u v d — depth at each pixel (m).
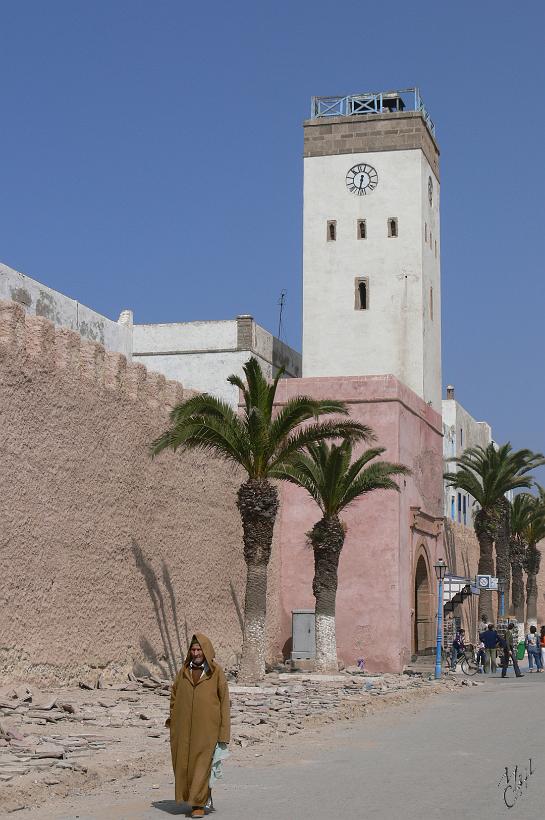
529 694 27.28
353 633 35.78
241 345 45.31
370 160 49.66
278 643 36.28
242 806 10.56
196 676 10.34
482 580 44.94
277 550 36.59
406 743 15.99
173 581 28.55
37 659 21.83
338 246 49.53
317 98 50.84
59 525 22.86
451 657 38.16
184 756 10.20
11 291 30.50
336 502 30.64
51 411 22.62
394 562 35.88
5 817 9.85
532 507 66.62
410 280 48.72
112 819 9.85
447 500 60.72
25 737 14.70
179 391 29.02
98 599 24.44
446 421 63.97
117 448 25.58
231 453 26.56
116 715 18.08
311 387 37.47
